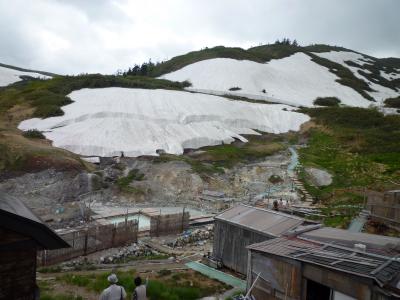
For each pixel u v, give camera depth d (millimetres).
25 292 6895
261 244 14203
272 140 59594
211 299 15055
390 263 11000
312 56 132125
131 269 18656
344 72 121625
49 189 34688
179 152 47938
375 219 24562
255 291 13570
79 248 21406
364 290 10141
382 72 137500
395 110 80875
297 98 91062
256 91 89812
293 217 18484
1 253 6551
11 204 6922
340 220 25406
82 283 15031
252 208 20781
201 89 86750
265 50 136750
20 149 38156
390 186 35156
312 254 12234
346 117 67062
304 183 40250
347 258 11609
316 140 58625
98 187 37438
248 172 44438
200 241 25984
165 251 23359
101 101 57969
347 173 42125
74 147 44312
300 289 11875
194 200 37594
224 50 121000
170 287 15258
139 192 37344
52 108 54062
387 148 50438
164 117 55562
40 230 6723
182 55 132500
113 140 46844
